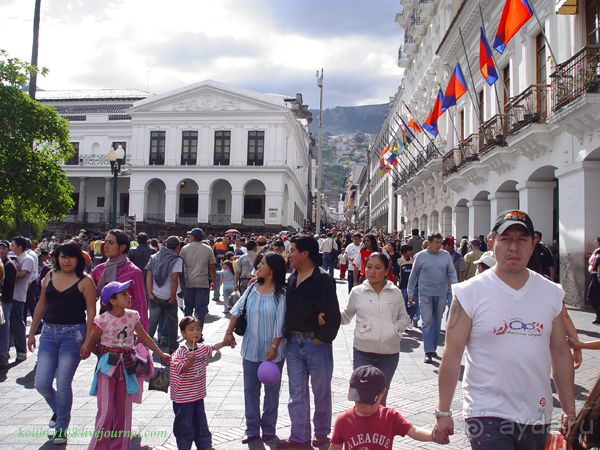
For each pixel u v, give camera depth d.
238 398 5.57
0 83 16.78
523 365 2.47
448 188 22.75
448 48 21.80
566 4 11.45
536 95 12.73
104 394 4.00
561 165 12.16
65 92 55.00
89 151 49.22
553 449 2.65
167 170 44.59
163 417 5.01
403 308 4.62
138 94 53.59
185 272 8.45
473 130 19.44
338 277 21.50
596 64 9.97
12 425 4.79
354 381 2.77
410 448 4.21
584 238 11.14
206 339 8.84
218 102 44.59
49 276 4.71
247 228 43.47
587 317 10.25
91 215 48.81
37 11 17.23
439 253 7.50
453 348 2.62
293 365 4.30
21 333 7.32
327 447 4.18
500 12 15.91
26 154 17.19
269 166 43.25
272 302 4.46
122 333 4.12
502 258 2.60
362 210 87.81
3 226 20.72
